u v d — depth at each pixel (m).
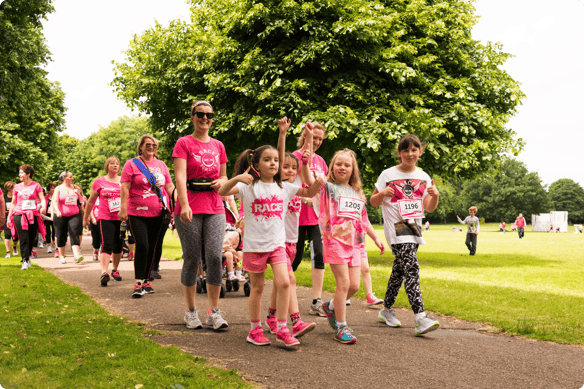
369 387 2.97
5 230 13.03
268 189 4.05
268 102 12.81
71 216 10.92
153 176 6.54
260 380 3.07
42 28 19.44
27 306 5.48
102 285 7.43
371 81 13.18
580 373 3.30
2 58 17.39
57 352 3.55
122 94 17.17
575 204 115.06
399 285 4.87
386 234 4.82
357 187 4.48
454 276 9.52
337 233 4.21
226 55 13.94
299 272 9.31
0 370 3.16
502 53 16.25
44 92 31.27
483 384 3.06
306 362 3.49
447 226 88.19
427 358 3.63
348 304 6.21
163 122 17.19
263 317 5.18
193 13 17.56
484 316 5.23
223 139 14.40
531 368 3.41
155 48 16.08
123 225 7.69
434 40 15.18
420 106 13.05
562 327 4.69
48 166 31.06
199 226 4.60
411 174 4.86
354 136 12.38
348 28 12.26
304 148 5.11
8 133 27.02
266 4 13.27
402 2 15.06
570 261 14.56
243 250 4.08
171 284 7.70
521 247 23.14
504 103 15.41
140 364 3.27
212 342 4.04
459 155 12.58
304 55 12.47
